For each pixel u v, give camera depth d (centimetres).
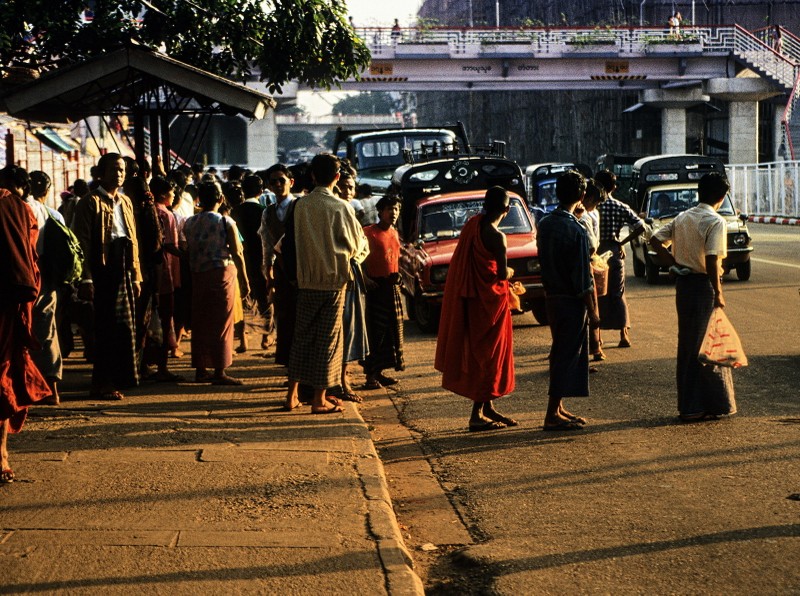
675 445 736
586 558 506
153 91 1422
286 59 1697
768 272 2033
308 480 606
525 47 5138
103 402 845
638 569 487
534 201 2655
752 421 804
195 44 1683
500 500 620
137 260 868
